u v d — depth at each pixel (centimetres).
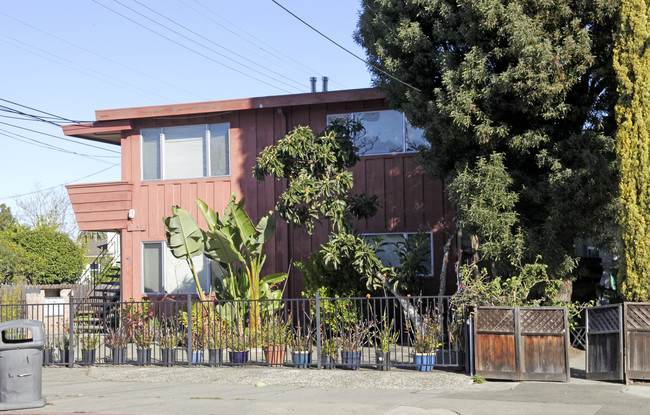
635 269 1091
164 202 2039
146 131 2075
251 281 1681
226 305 1617
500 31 1232
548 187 1285
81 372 1430
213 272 1983
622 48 1123
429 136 1406
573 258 1378
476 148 1396
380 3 1479
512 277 1241
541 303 1353
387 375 1195
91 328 1834
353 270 1638
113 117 2045
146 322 1530
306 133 1513
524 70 1207
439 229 1775
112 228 2094
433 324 1270
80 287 2614
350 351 1277
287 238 1919
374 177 1848
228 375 1287
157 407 1013
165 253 2027
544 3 1216
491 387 1079
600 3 1194
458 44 1351
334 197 1489
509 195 1283
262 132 1970
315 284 1684
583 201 1249
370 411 930
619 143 1118
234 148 1994
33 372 1069
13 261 3186
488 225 1270
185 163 2038
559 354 1102
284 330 1384
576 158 1262
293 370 1294
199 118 2025
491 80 1250
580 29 1216
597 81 1295
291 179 1551
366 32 1590
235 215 1666
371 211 1602
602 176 1223
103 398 1113
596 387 1044
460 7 1327
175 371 1358
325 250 1506
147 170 2066
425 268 1633
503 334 1130
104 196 2064
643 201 1090
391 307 1662
